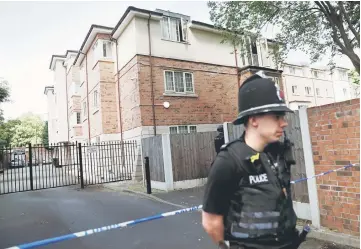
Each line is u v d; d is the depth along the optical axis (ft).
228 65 52.49
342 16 32.42
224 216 4.46
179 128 45.09
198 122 47.06
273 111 4.32
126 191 32.89
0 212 23.85
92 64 56.29
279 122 4.43
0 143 89.86
